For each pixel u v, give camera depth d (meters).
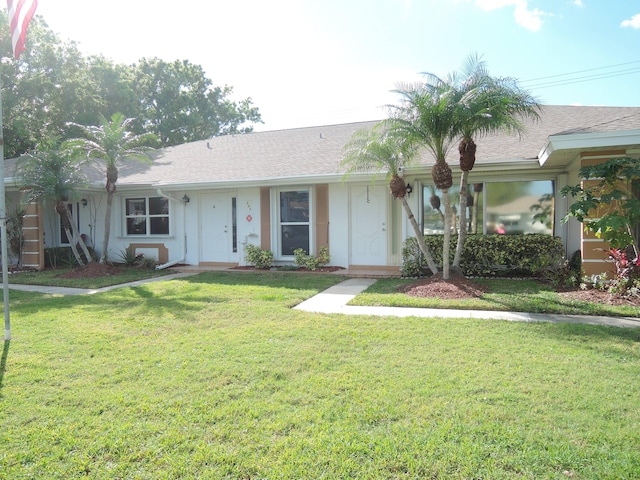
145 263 12.54
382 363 4.16
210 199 12.79
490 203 10.13
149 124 31.25
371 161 8.48
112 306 7.05
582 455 2.55
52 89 20.45
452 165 9.21
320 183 11.04
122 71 25.58
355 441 2.75
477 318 5.93
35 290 8.98
